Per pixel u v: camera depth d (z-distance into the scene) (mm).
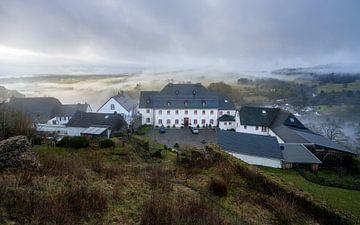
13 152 11930
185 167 17234
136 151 23453
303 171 27203
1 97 46781
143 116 53625
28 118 24891
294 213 11844
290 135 36344
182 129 51000
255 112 47531
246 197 12938
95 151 22438
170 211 8664
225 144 30141
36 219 7441
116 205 9656
